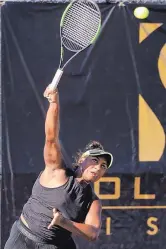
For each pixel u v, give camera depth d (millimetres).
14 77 20109
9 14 19984
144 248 21062
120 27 20625
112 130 20703
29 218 15141
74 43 16328
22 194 20281
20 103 20172
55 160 14992
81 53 20406
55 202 14898
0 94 20062
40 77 20234
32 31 20125
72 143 20516
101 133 20656
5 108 20109
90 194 15156
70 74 20375
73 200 14898
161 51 20875
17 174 20219
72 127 20500
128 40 20672
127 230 20969
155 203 21031
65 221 14039
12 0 19984
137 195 20906
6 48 20031
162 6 20688
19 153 20219
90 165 14906
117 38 20625
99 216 14945
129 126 20797
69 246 15359
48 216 14938
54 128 14641
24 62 20141
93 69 20516
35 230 15016
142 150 20859
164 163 20969
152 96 20891
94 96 20578
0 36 19984
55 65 20312
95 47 20500
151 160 20938
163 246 21188
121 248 20984
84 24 16375
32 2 20047
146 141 20891
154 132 20938
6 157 20188
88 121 20578
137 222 21000
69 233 15258
